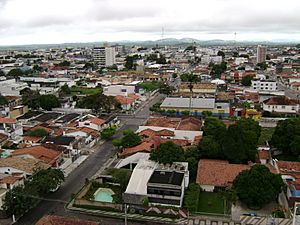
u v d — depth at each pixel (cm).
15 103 14188
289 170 6925
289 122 8419
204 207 6078
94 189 6738
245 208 6000
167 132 9612
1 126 9931
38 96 13362
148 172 6631
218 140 7838
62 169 7719
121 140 8869
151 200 6138
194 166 7169
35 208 6072
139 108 14138
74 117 11588
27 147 8275
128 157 7756
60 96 15238
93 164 8112
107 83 19475
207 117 11512
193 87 16650
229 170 6881
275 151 8506
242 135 7750
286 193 6294
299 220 5066
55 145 8394
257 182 5900
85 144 9288
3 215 5738
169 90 16412
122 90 15738
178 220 5691
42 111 12925
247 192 5906
